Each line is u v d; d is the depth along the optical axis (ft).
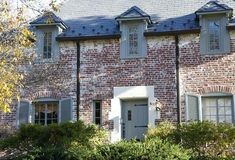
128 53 56.95
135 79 56.13
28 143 45.57
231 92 53.83
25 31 39.22
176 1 61.82
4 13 40.52
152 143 36.94
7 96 34.27
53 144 45.21
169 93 55.06
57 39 58.13
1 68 36.86
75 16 62.69
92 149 39.17
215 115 54.19
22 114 57.41
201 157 40.73
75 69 57.67
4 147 45.57
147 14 56.90
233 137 42.09
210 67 54.85
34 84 57.31
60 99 57.16
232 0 60.23
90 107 56.39
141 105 56.70
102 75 56.95
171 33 55.88
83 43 58.23
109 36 57.16
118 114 55.62
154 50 56.44
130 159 35.53
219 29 55.57
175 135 43.37
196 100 54.34
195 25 56.44
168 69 55.62
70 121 52.24
